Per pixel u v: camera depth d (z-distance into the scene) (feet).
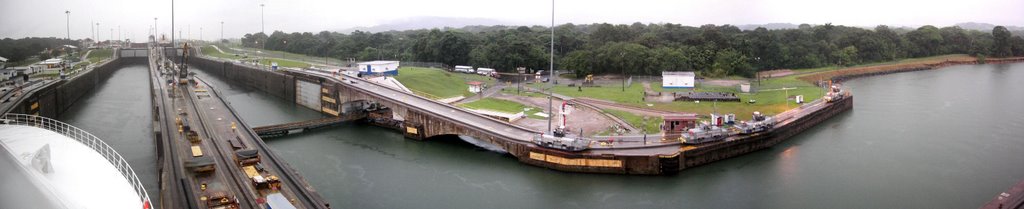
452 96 630.33
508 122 459.73
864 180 352.69
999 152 415.85
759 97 613.11
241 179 287.48
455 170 376.68
